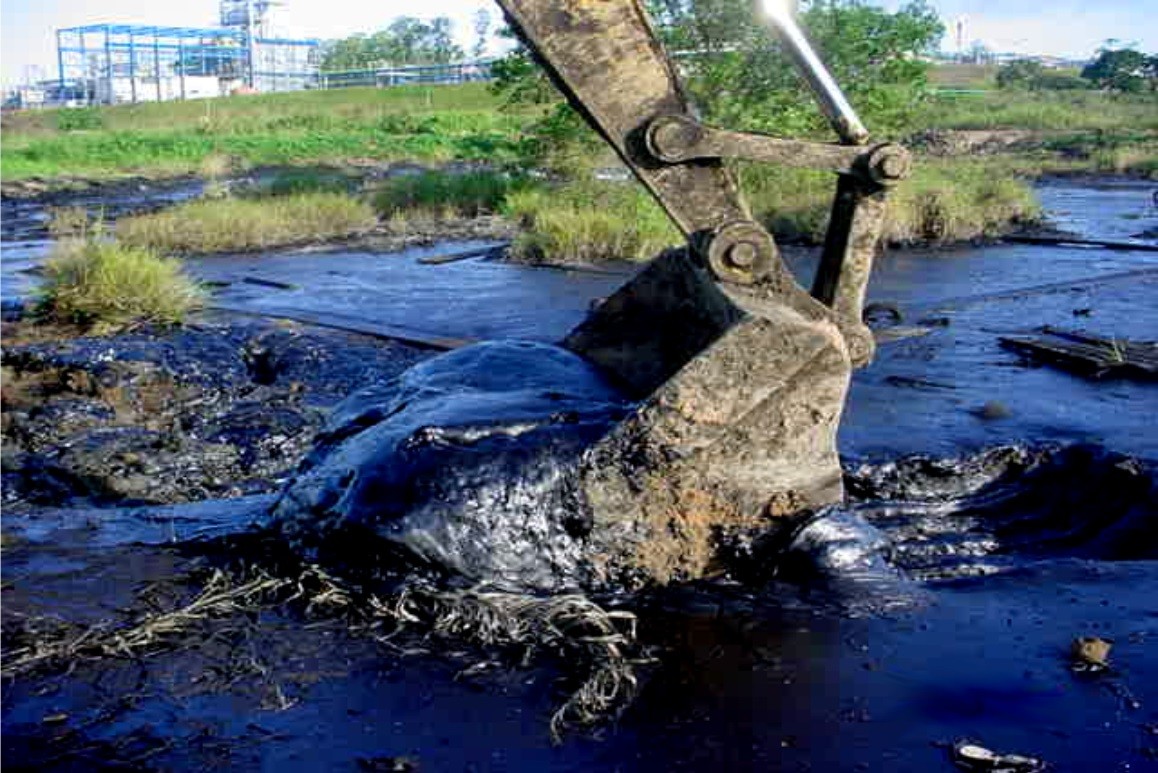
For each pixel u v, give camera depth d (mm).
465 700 3875
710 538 4664
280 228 19031
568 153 20172
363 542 4633
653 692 3885
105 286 11008
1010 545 5402
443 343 10195
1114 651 4078
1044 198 24344
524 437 4609
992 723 3633
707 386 4406
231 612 4570
